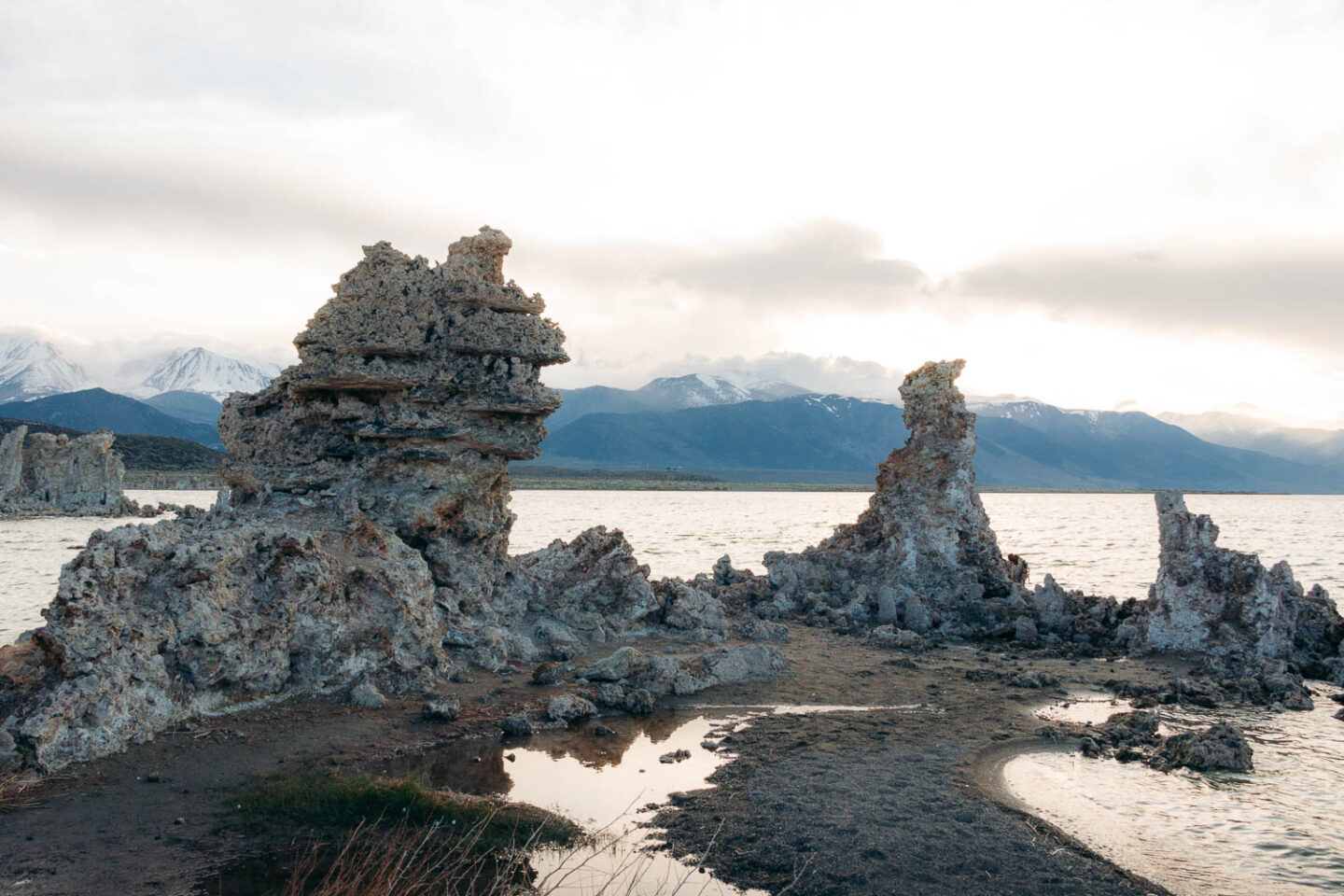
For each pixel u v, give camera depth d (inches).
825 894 470.3
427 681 823.7
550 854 505.7
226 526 807.7
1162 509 1152.8
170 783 578.9
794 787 620.7
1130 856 525.7
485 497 1055.6
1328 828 570.3
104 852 484.1
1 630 1191.6
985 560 1344.7
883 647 1147.3
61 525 3467.0
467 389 992.9
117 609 658.8
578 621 1116.5
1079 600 1347.2
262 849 492.1
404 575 856.3
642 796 601.3
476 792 600.4
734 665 940.0
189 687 687.7
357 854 484.4
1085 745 721.0
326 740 676.7
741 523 4488.2
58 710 593.9
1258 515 7042.3
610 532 1212.5
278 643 748.0
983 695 893.8
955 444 1389.0
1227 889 486.6
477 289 985.5
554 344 1042.1
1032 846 534.3
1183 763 687.7
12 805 535.5
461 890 452.4
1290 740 762.8
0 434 6481.3
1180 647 1099.3
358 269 960.9
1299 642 1103.0
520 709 794.2
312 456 968.3
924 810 583.2
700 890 468.8
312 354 938.1
